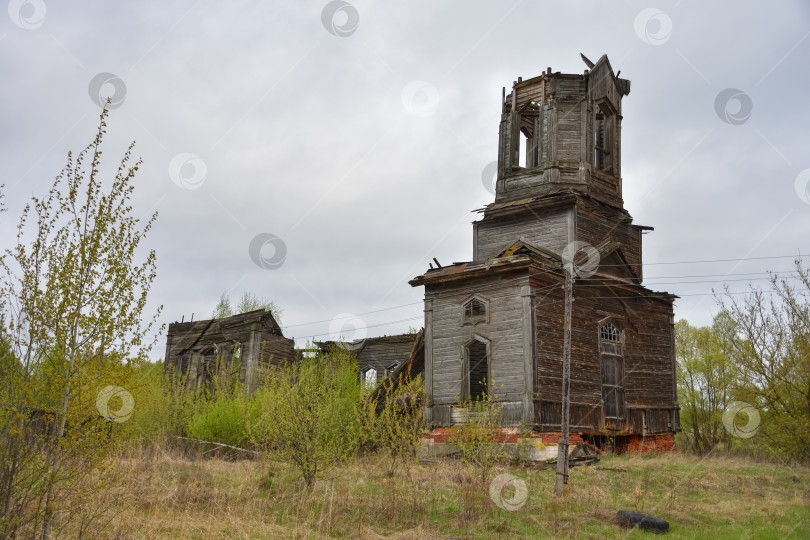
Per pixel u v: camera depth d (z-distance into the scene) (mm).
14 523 7867
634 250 29516
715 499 15422
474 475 16422
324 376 22578
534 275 23281
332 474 16797
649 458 23812
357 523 11836
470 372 27078
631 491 15859
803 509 13977
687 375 38375
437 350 25297
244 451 22188
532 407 21984
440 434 21859
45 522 8227
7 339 8234
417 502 13344
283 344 35438
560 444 15570
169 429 23875
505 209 28000
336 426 18797
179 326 37562
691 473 18828
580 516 12953
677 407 28219
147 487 13320
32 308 8273
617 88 30219
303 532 10781
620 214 28672
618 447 26297
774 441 22938
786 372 22672
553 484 16469
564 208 26594
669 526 12219
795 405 22484
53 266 8492
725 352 25688
